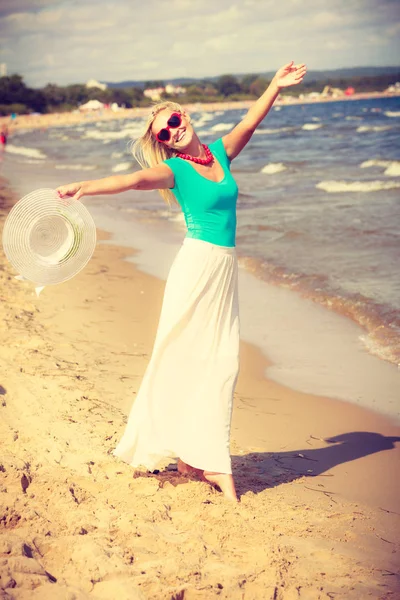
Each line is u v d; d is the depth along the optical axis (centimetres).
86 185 326
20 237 342
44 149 5091
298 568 307
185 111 372
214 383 372
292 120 7462
